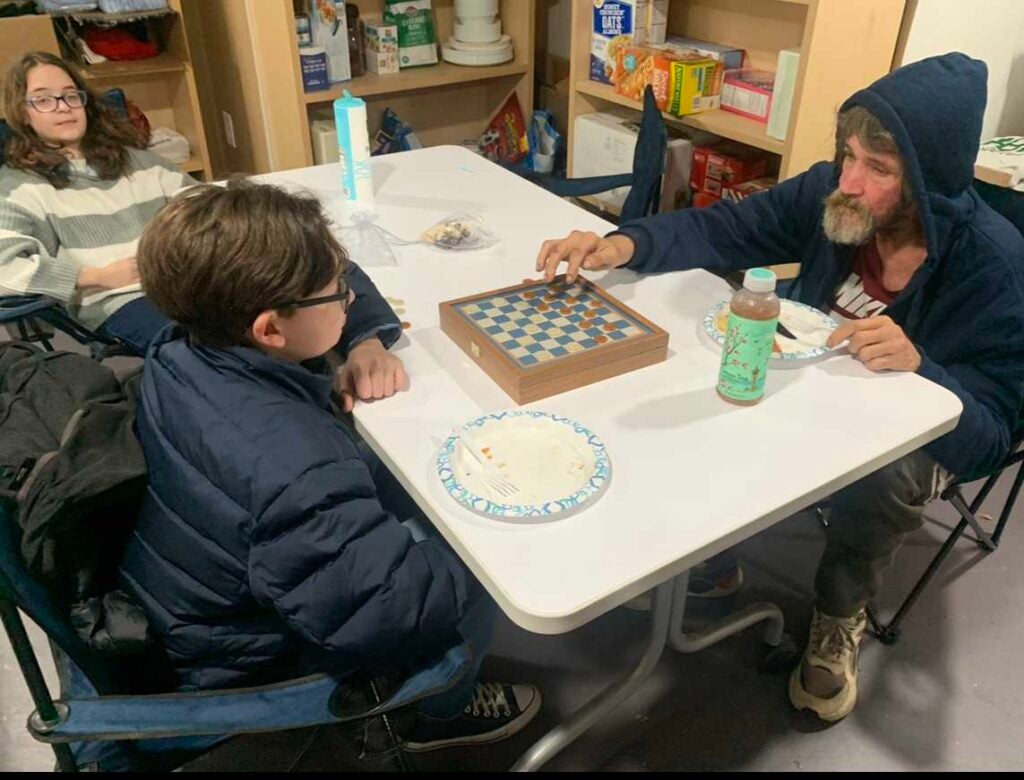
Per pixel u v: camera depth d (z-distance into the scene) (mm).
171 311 986
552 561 891
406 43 3225
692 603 1831
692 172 2699
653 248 1503
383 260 1551
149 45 2965
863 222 1360
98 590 994
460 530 934
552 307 1311
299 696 987
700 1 2715
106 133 2016
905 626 1787
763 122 2443
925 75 1261
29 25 2666
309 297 1008
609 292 1453
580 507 960
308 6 2977
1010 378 1330
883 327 1215
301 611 928
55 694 1611
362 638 938
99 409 982
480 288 1459
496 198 1837
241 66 3025
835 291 1585
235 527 936
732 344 1099
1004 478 2197
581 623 849
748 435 1083
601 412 1130
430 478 1014
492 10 3271
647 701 1625
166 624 1021
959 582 1890
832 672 1557
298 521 920
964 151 1278
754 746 1547
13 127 1911
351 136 1725
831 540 1502
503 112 3508
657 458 1042
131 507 1039
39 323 2307
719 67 2529
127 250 2029
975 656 1722
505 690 1573
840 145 1392
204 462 948
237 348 1000
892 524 1412
